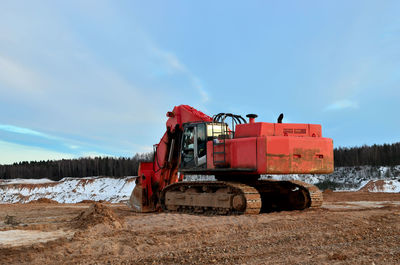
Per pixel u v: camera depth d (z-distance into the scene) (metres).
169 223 9.40
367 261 5.57
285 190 13.86
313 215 10.90
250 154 11.39
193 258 5.77
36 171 80.75
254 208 11.27
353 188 56.22
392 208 13.87
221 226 8.68
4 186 58.19
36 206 19.44
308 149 11.62
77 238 7.14
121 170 75.25
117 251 6.24
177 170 14.74
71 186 58.22
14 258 5.74
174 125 14.41
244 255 5.98
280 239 7.32
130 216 11.59
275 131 11.73
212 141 12.45
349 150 80.88
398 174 62.94
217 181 12.48
